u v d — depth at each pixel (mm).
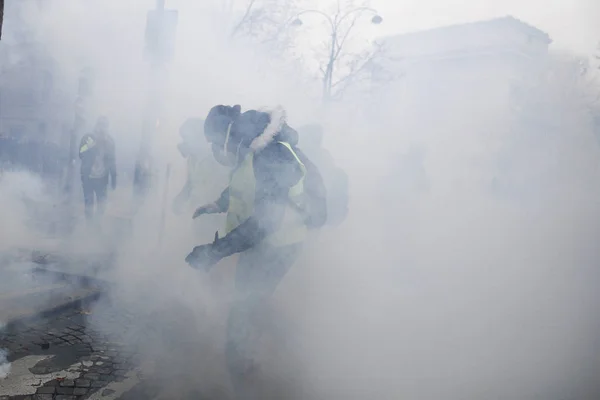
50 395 2285
